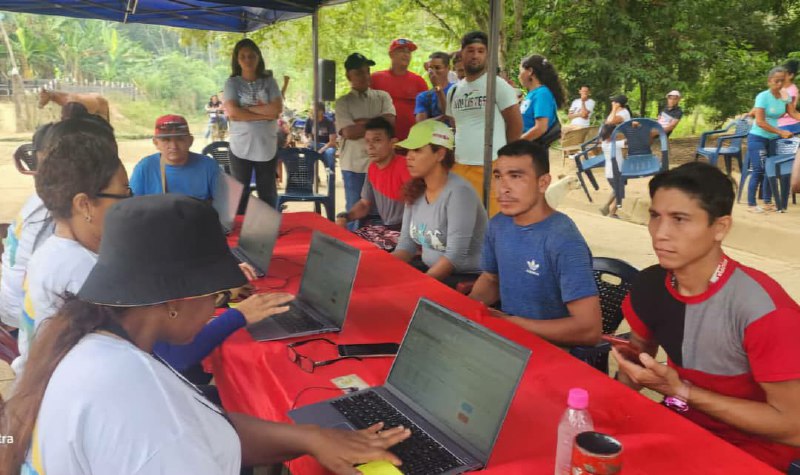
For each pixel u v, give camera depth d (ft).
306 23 52.85
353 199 20.49
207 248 3.73
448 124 18.65
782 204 24.59
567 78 46.19
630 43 46.06
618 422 5.36
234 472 3.71
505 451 4.98
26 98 73.72
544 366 6.51
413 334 6.01
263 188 19.56
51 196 5.90
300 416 5.50
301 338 7.32
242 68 18.49
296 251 11.42
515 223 8.56
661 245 5.88
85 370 3.29
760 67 52.13
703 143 31.65
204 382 8.10
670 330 6.29
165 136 12.50
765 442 5.79
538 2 44.47
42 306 5.86
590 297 7.86
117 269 3.57
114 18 26.48
